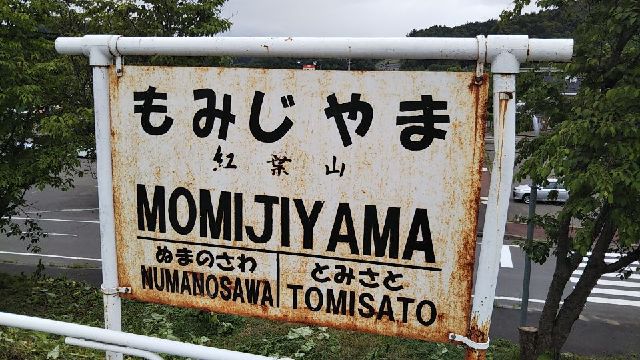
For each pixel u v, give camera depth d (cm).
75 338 248
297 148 235
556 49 202
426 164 220
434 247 222
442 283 223
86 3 1125
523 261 1526
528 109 714
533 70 695
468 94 213
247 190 244
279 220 241
